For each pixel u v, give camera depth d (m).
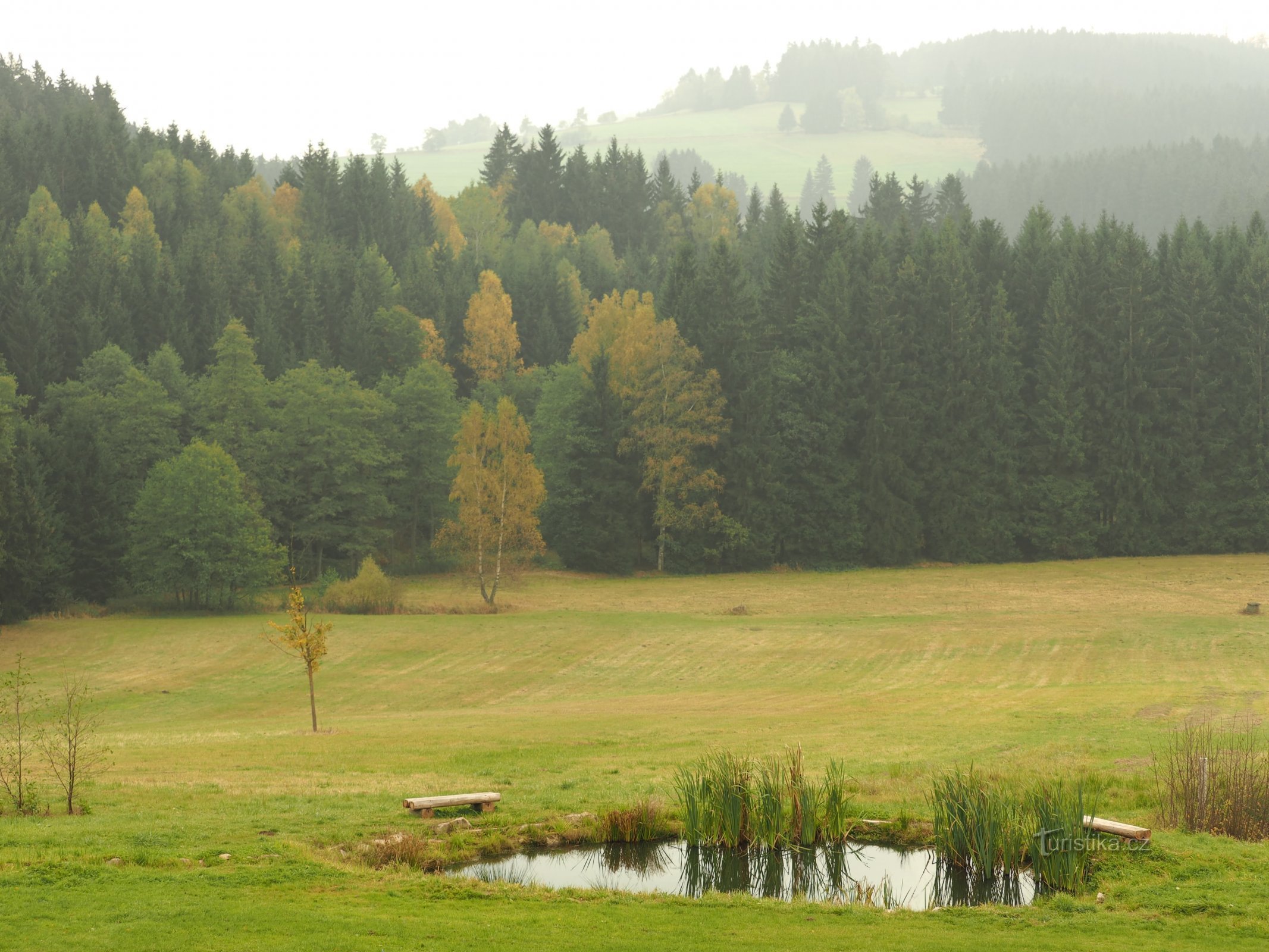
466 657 58.44
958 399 106.06
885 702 41.75
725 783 19.39
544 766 25.66
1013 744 28.56
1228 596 81.31
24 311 107.12
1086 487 104.81
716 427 100.94
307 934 12.56
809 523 102.88
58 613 73.00
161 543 74.50
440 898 14.90
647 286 166.25
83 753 27.27
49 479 80.56
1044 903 15.73
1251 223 125.62
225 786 22.67
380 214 178.88
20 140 173.62
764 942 13.20
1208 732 28.81
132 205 161.88
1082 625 64.81
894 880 17.42
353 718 41.06
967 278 113.94
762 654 58.19
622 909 14.77
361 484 93.25
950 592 85.56
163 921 12.84
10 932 12.28
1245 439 105.06
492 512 80.38
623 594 86.12
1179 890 15.87
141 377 91.50
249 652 59.66
